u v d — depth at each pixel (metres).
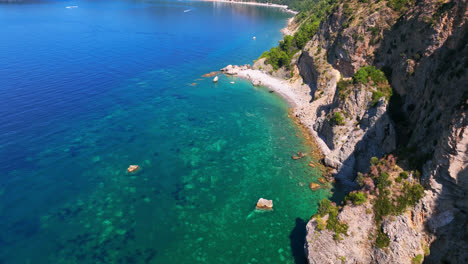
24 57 125.44
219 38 187.25
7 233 46.38
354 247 38.91
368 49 69.50
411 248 35.84
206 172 62.31
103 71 117.50
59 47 145.25
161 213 51.50
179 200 54.53
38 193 54.59
